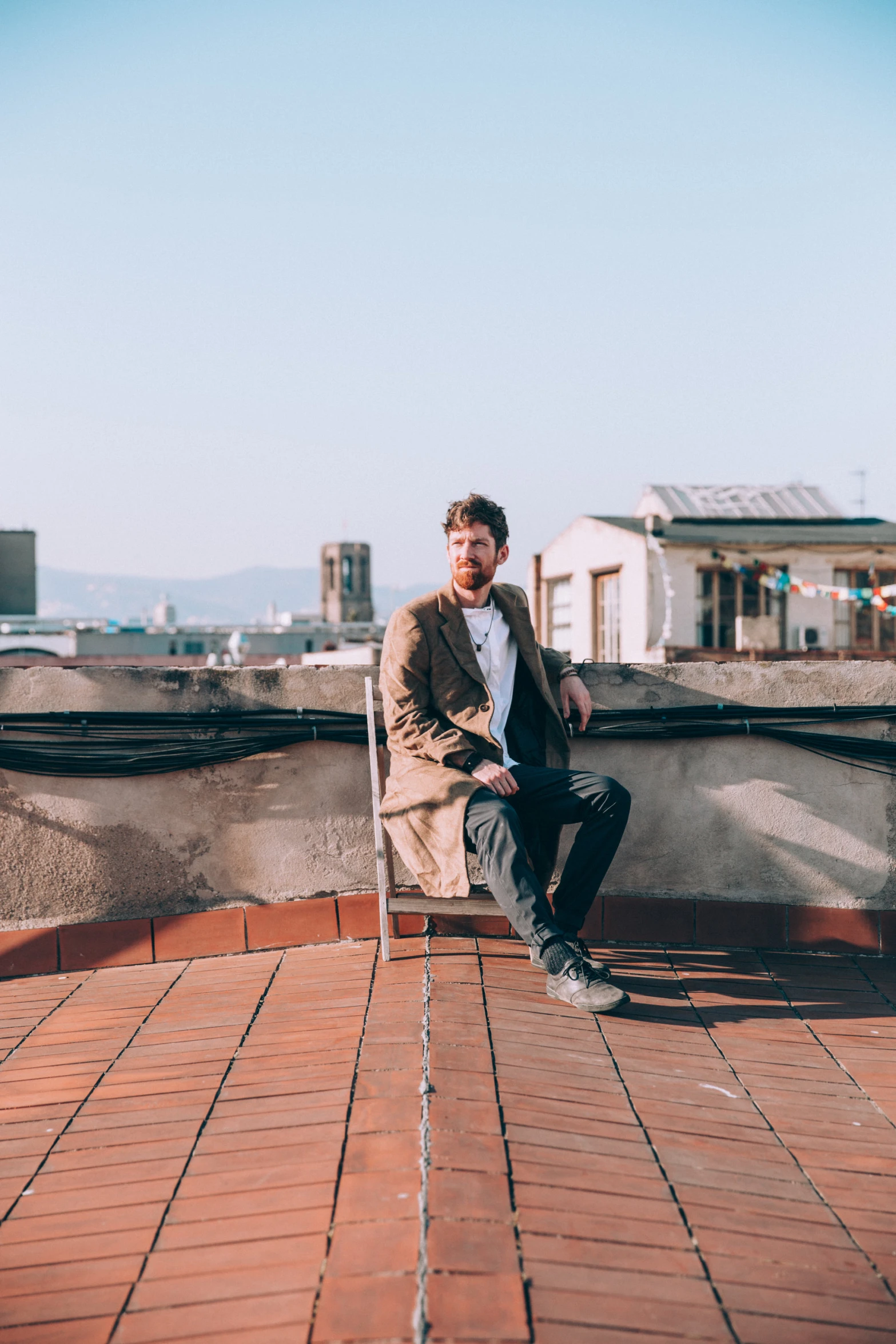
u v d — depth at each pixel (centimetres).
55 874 437
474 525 394
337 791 455
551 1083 299
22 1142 276
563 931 395
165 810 445
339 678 455
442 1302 194
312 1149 257
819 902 470
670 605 2028
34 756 430
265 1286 204
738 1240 232
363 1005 361
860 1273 225
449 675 396
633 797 466
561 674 439
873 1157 281
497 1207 229
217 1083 304
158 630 5222
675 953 455
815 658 1936
